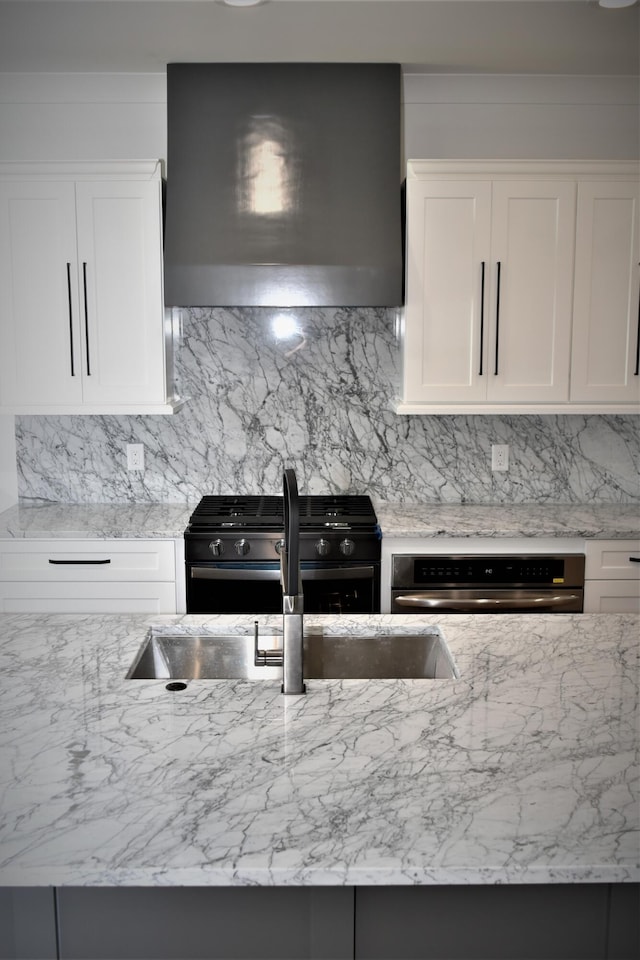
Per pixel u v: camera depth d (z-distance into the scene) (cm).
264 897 149
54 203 365
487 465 419
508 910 150
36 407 378
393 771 164
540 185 368
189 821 148
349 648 242
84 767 165
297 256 362
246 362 409
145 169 362
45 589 365
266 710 190
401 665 243
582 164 367
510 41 335
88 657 220
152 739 176
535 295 375
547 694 199
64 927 150
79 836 143
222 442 414
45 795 155
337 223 364
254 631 237
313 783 160
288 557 196
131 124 386
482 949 151
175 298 364
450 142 392
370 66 364
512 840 143
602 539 364
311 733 179
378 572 362
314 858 138
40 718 185
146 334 372
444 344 376
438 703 194
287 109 364
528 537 363
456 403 381
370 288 365
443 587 364
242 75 363
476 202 368
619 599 368
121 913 149
